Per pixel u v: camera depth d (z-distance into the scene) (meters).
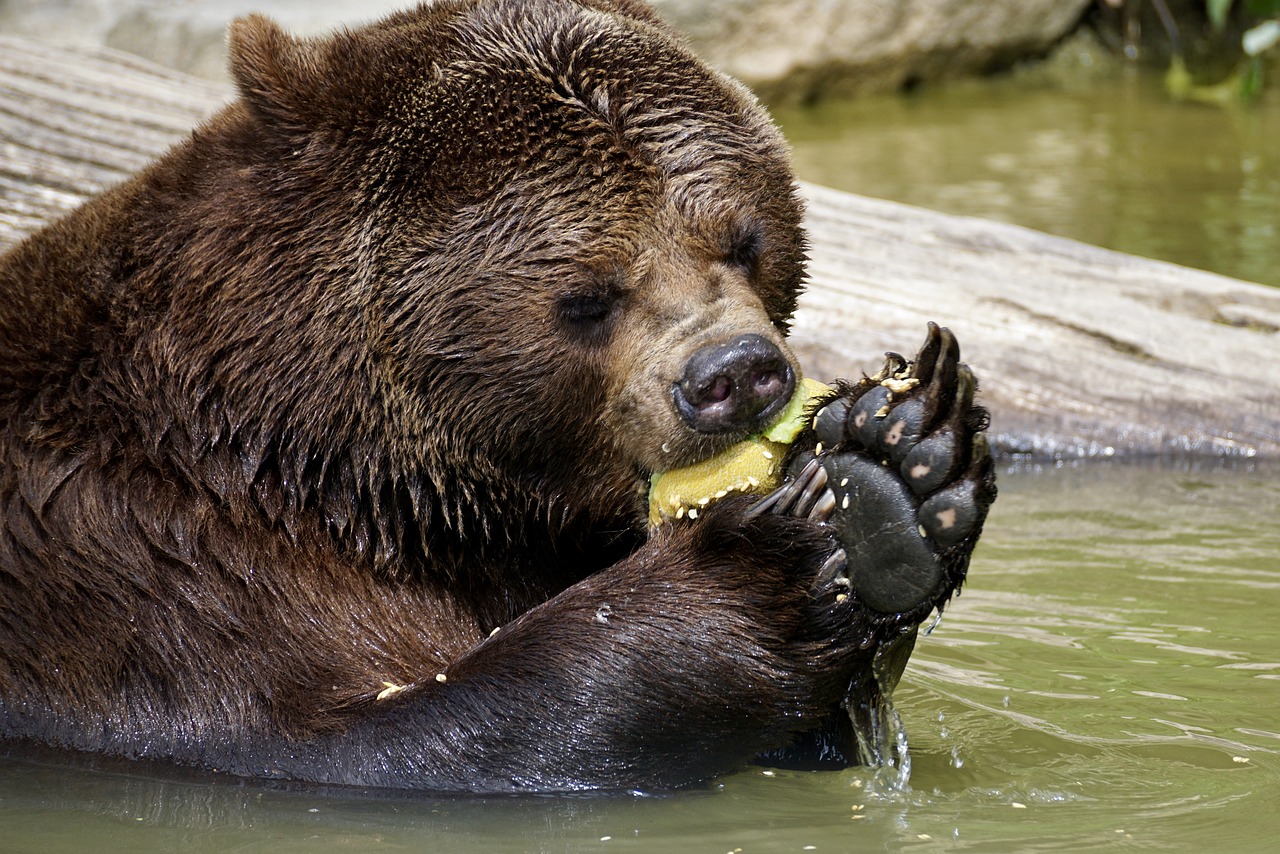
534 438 9.39
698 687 8.34
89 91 18.52
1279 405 16.20
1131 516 13.97
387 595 9.48
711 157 9.09
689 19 29.97
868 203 19.58
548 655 8.42
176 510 9.17
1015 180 25.83
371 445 9.33
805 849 7.64
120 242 9.58
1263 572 12.25
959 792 8.42
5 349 9.50
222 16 26.66
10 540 9.21
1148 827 7.88
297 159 9.26
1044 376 16.50
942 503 7.96
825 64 31.73
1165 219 23.19
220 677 8.97
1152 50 35.72
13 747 9.10
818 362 16.61
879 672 8.96
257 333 9.22
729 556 8.55
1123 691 9.88
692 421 8.68
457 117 8.98
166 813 8.20
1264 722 9.36
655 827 7.94
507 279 8.97
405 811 8.14
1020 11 33.84
